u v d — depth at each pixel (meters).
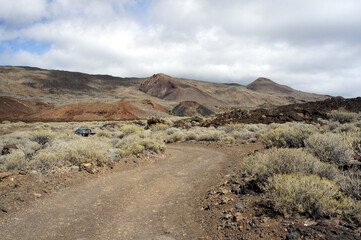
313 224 3.56
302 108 41.59
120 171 9.84
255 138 19.77
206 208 5.41
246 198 5.30
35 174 7.72
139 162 11.75
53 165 8.59
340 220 3.58
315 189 3.92
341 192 4.15
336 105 41.16
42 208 5.62
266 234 3.58
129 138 16.36
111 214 5.41
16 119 88.88
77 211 5.54
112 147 14.88
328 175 5.02
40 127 50.16
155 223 4.91
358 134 7.63
